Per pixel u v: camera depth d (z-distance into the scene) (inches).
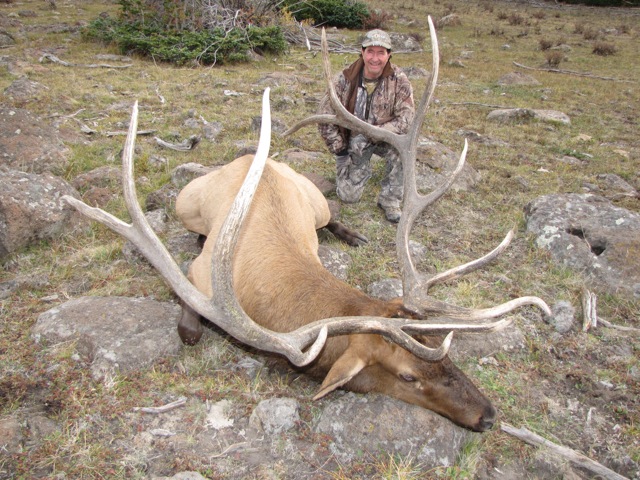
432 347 111.4
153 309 146.0
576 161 299.3
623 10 1197.1
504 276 182.7
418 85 468.1
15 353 134.1
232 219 101.1
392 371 113.7
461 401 113.8
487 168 275.1
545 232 198.8
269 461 112.4
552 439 124.3
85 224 187.9
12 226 169.0
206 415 121.7
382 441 115.3
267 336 103.7
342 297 121.7
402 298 122.4
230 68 482.0
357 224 212.2
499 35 816.9
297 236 141.1
